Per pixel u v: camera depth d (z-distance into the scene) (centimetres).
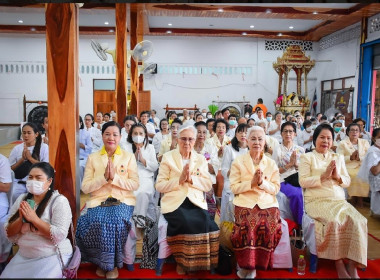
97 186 278
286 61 1130
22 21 1140
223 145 452
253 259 255
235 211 276
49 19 266
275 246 262
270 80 1338
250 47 1328
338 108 1182
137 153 373
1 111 1314
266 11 934
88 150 548
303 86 1341
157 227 285
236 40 1326
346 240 263
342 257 263
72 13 266
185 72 1327
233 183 285
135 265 284
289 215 334
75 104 277
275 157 374
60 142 276
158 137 563
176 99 1335
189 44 1323
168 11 911
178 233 262
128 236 271
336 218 263
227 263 268
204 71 1331
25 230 221
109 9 891
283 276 264
